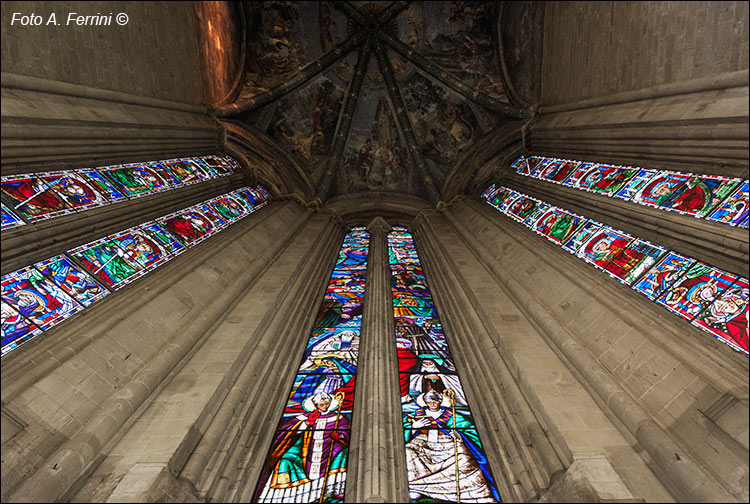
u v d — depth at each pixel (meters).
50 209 7.35
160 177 10.42
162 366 6.23
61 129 8.18
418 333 8.77
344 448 6.02
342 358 8.06
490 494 5.36
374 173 17.19
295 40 16.39
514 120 14.94
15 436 4.79
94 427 5.16
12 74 7.78
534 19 14.05
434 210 14.91
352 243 14.27
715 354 5.56
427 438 6.16
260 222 11.46
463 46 16.25
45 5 8.45
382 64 16.88
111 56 10.01
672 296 6.75
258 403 6.46
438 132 16.67
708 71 8.54
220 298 8.12
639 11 9.96
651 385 5.66
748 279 6.12
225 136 13.81
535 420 5.67
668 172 8.65
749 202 6.86
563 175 11.55
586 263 8.46
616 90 10.75
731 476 4.47
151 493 4.53
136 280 7.71
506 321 7.68
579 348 6.52
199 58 13.48
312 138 16.61
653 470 4.83
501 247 10.34
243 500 5.30
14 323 5.82
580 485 4.57
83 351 5.88
